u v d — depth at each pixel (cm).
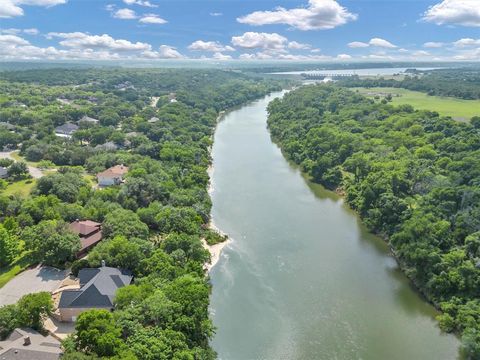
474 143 18350
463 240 11538
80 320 7369
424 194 14862
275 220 14950
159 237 12238
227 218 14950
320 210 16025
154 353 7000
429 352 8675
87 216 12550
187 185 16200
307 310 9994
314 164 19662
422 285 10731
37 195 13938
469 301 9562
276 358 8450
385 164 16675
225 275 11325
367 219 14538
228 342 8862
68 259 10756
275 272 11575
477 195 12662
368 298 10525
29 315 8044
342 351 8688
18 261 10794
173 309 8081
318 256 12519
